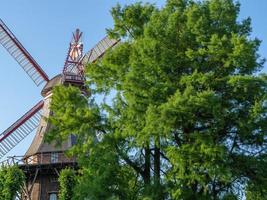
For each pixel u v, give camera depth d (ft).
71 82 149.38
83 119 76.69
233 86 69.77
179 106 65.05
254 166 69.46
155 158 76.18
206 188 67.62
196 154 65.77
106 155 71.41
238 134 71.20
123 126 73.87
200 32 72.64
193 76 68.69
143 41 73.05
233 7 75.92
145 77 71.36
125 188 71.51
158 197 68.85
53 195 144.97
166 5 78.89
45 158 145.38
